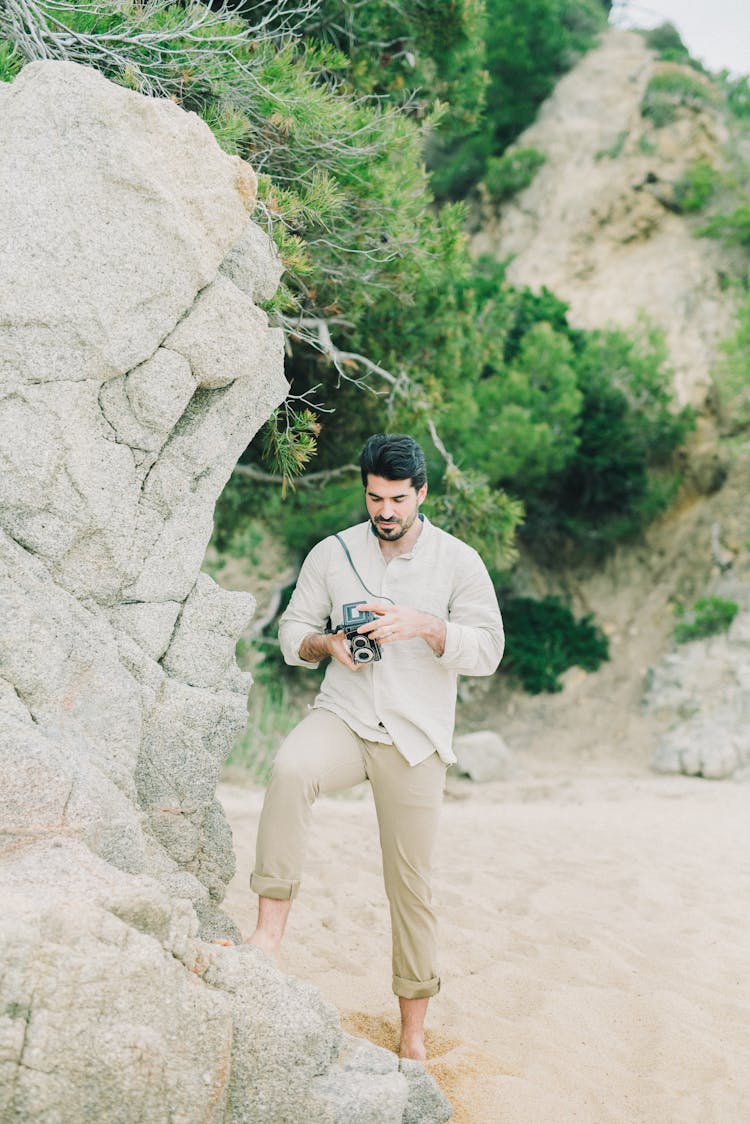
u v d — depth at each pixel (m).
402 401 7.35
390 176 5.57
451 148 22.41
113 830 2.67
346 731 3.09
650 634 15.63
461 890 5.68
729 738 12.83
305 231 5.50
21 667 2.71
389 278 6.27
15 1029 2.09
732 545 15.83
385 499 2.99
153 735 3.11
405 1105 2.63
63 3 3.98
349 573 3.19
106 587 3.04
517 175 20.64
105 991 2.18
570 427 14.63
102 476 2.96
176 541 3.21
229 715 3.28
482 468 13.67
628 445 15.63
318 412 7.58
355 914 5.07
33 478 2.85
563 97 21.56
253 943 2.89
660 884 5.76
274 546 16.50
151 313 2.96
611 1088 3.21
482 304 10.69
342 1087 2.52
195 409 3.26
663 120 20.19
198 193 3.03
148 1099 2.22
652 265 18.89
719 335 17.77
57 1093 2.12
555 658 15.41
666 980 4.18
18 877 2.31
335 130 5.13
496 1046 3.47
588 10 24.23
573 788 11.98
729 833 7.56
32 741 2.54
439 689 3.14
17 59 3.87
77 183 2.88
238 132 4.35
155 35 4.04
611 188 19.69
